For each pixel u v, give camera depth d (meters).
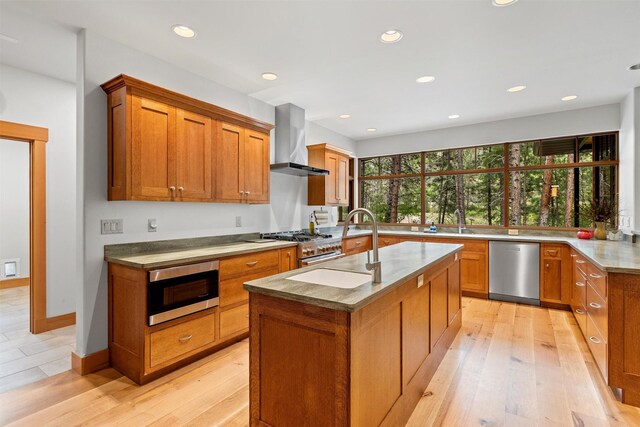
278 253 3.41
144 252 2.76
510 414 1.95
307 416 1.44
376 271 1.65
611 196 4.21
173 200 2.68
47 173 3.19
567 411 1.98
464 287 4.61
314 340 1.42
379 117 4.74
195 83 3.21
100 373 2.42
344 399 1.33
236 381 2.31
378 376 1.56
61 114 3.27
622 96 3.80
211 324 2.69
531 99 3.93
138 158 2.44
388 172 6.12
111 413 1.95
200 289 2.59
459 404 2.05
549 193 4.66
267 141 3.70
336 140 5.68
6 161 5.17
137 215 2.74
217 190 3.07
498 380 2.34
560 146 4.55
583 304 3.02
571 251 3.82
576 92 3.69
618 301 2.06
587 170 4.40
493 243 4.40
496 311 3.92
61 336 3.07
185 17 2.25
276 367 1.54
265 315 1.57
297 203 4.67
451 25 2.34
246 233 3.82
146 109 2.49
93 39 2.45
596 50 2.71
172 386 2.24
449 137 5.30
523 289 4.20
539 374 2.42
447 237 4.79
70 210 3.35
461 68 3.08
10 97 2.95
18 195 5.27
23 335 3.10
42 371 2.44
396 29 2.40
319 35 2.49
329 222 5.45
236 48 2.70
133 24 2.34
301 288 1.54
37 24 2.32
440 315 2.62
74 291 3.39
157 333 2.31
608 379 2.09
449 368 2.52
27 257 5.34
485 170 5.11
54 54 2.75
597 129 4.16
